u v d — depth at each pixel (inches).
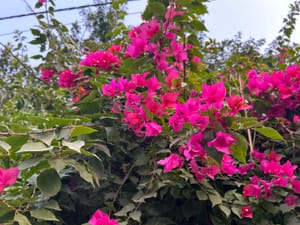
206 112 23.7
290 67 33.5
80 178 29.4
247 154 33.3
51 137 23.1
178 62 35.1
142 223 28.0
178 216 28.8
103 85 31.9
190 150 23.8
